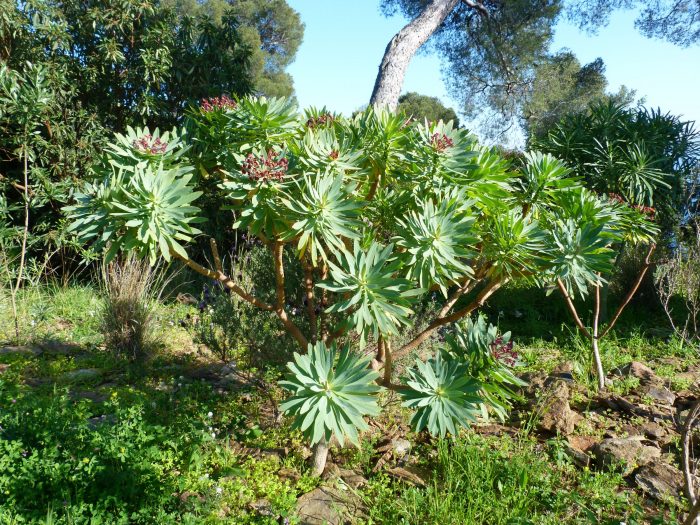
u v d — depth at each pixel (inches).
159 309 257.8
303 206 105.9
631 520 116.7
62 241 298.8
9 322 249.8
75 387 192.2
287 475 139.0
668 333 271.0
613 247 286.2
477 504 121.6
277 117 120.4
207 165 134.5
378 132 121.7
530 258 118.3
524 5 480.4
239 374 188.9
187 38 370.9
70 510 109.6
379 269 104.2
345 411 103.4
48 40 316.8
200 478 129.2
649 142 266.4
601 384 197.6
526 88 594.2
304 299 170.2
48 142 305.4
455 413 110.9
